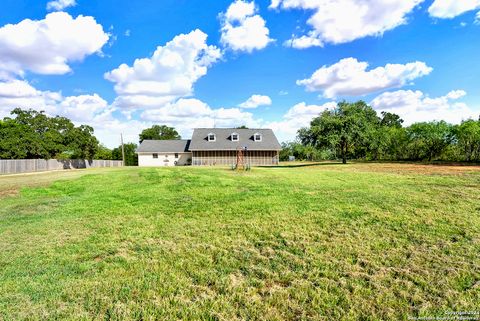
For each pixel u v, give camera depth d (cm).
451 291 279
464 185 942
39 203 810
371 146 2594
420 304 260
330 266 341
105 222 573
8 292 289
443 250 383
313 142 2627
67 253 400
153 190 974
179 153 3756
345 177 1309
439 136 2681
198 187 1016
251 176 1391
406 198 733
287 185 1048
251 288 292
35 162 2870
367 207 642
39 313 252
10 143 2795
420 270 325
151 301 270
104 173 1681
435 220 526
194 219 580
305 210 632
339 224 516
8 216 645
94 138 3912
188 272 333
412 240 424
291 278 312
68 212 679
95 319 242
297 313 250
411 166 2008
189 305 262
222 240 445
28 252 404
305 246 409
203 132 3756
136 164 4731
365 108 4325
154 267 347
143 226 535
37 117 3241
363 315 245
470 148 2512
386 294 276
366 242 420
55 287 299
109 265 354
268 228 502
